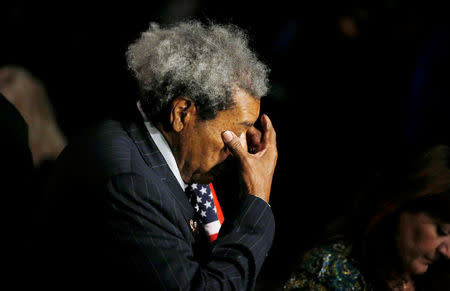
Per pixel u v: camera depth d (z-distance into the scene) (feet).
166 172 17.01
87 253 15.81
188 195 20.18
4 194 19.84
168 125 16.94
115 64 52.29
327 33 47.16
